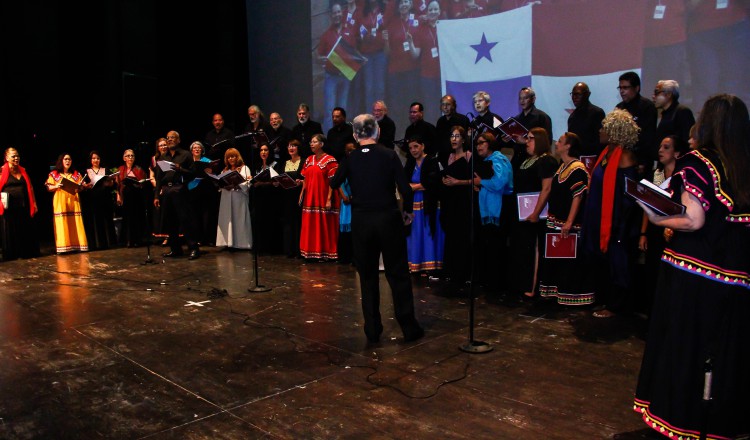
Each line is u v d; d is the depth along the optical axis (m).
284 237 8.12
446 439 2.93
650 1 6.00
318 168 7.55
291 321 5.04
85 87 10.57
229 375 3.85
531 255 5.57
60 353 4.36
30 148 10.11
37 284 6.72
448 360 4.02
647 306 4.97
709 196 2.55
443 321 4.93
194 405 3.40
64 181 8.52
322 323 4.95
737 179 2.51
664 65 5.97
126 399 3.51
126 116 10.50
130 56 10.59
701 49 5.73
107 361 4.17
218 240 8.84
